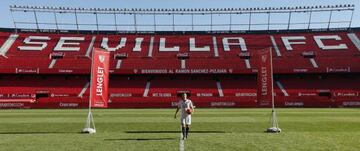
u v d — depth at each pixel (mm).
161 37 86875
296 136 20656
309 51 78625
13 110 55000
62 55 77188
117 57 77688
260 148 16359
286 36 85938
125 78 73312
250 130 24812
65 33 86312
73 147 16969
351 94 66938
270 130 23484
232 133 22766
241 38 86375
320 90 68562
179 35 87812
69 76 73000
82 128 26719
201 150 15953
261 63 24688
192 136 21125
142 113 45188
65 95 67375
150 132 23656
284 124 28828
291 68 71938
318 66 72312
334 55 76312
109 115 41219
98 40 84500
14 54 75812
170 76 74500
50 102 62531
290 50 79688
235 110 51969
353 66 71375
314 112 45688
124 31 87875
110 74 72312
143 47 82188
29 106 61938
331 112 45531
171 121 32594
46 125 29156
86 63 74438
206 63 75750
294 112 45875
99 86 24109
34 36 84062
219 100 64812
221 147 16719
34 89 68562
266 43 83625
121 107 61438
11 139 20016
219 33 88375
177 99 66312
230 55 79062
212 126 27734
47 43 81688
